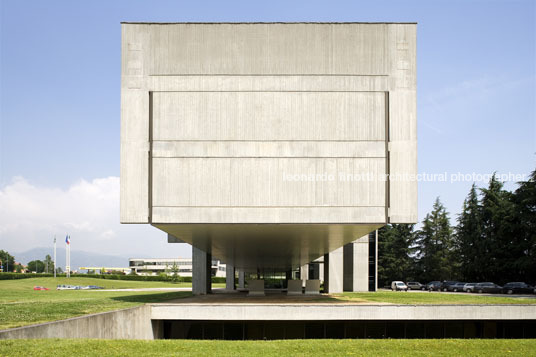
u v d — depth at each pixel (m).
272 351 11.11
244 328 18.67
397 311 18.22
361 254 48.50
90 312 13.84
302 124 19.08
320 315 18.03
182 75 19.23
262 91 19.19
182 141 19.03
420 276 71.50
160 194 18.81
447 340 13.29
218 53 19.30
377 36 19.39
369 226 19.61
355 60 19.31
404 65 19.33
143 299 22.56
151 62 19.28
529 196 44.59
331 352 11.23
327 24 19.39
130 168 18.89
